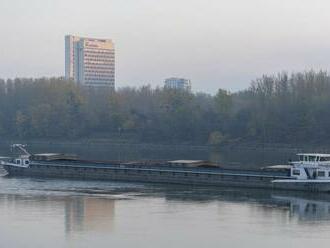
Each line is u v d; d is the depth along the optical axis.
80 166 173.88
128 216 111.06
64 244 90.25
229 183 151.88
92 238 93.75
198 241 92.06
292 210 117.38
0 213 113.50
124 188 150.50
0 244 90.44
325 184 137.75
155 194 139.25
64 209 118.06
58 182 163.50
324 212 115.38
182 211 116.31
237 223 104.94
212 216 111.25
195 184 156.62
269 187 145.88
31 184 158.75
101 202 126.94
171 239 93.25
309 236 95.25
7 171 183.38
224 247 88.88
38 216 110.75
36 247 88.94
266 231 98.62
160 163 167.62
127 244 90.12
